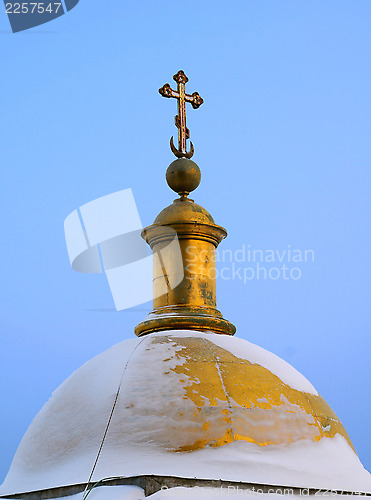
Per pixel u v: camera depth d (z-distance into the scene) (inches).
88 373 650.2
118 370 633.6
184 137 767.7
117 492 554.9
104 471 576.4
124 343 671.1
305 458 605.6
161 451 582.9
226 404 604.7
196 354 637.9
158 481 558.3
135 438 590.2
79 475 582.6
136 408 603.5
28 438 647.8
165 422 593.9
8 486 627.5
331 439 635.5
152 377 619.8
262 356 660.1
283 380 643.5
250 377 628.7
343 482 607.8
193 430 591.5
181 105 781.3
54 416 635.5
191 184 746.8
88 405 620.7
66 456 605.9
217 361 634.2
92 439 599.5
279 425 610.2
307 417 629.6
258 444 596.1
